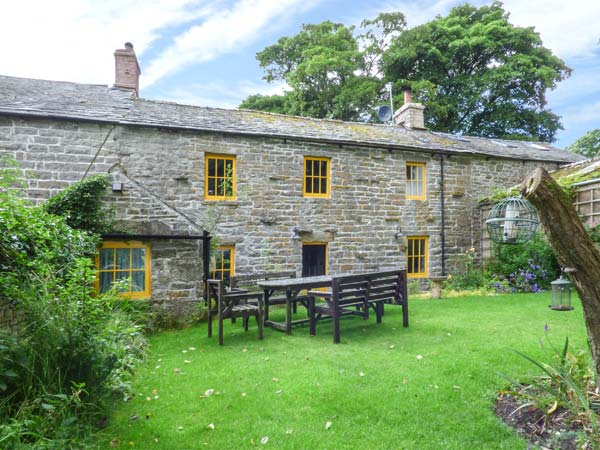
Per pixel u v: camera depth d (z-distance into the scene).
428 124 20.36
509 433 2.73
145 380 3.94
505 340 4.97
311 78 20.59
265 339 5.59
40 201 7.61
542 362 4.02
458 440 2.67
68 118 7.75
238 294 5.53
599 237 8.92
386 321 6.38
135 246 6.63
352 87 19.70
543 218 2.73
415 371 3.96
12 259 3.43
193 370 4.24
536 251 10.03
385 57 20.00
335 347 5.02
